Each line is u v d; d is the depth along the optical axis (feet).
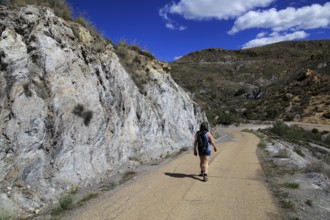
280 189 28.04
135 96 49.32
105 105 38.45
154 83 62.85
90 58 39.40
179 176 32.96
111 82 42.68
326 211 22.53
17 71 28.09
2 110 25.04
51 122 28.50
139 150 43.68
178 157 47.73
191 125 76.69
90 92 35.70
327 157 80.94
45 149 26.96
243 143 80.69
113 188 28.12
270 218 20.31
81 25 42.96
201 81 456.04
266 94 371.35
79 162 29.68
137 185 28.99
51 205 23.49
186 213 21.24
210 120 182.91
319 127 210.59
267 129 198.90
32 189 23.89
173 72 476.54
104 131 35.70
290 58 597.52
